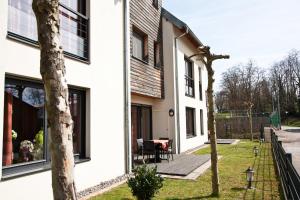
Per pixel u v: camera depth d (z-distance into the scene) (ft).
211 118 19.44
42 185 16.84
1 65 14.83
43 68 8.31
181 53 47.11
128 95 27.50
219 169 28.50
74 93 21.40
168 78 42.93
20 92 16.65
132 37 33.65
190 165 30.35
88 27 22.68
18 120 16.40
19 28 16.89
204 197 18.61
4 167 14.97
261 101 191.72
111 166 24.41
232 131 94.68
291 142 67.21
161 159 34.91
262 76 192.44
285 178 18.16
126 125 26.89
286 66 197.06
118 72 26.35
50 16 8.47
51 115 8.16
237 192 19.83
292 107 192.65
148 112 42.65
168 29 43.39
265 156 38.70
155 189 16.79
